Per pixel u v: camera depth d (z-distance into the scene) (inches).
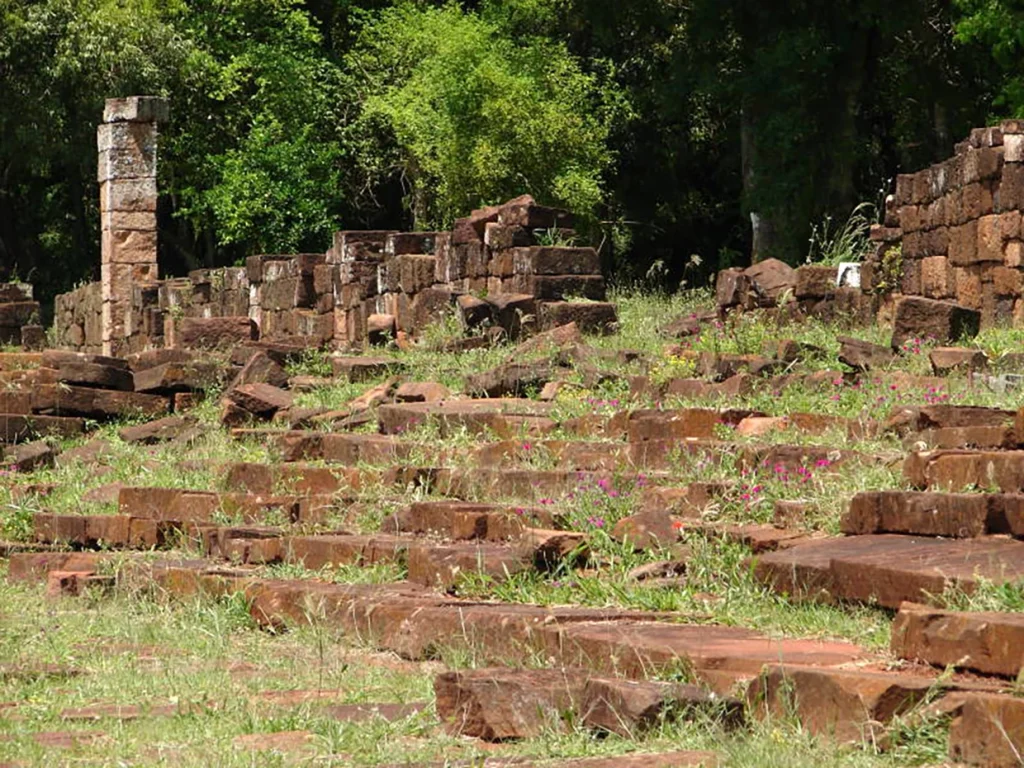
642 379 876.6
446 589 572.7
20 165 2674.7
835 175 2207.2
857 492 570.6
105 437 1104.8
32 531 839.1
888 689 346.9
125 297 1843.0
